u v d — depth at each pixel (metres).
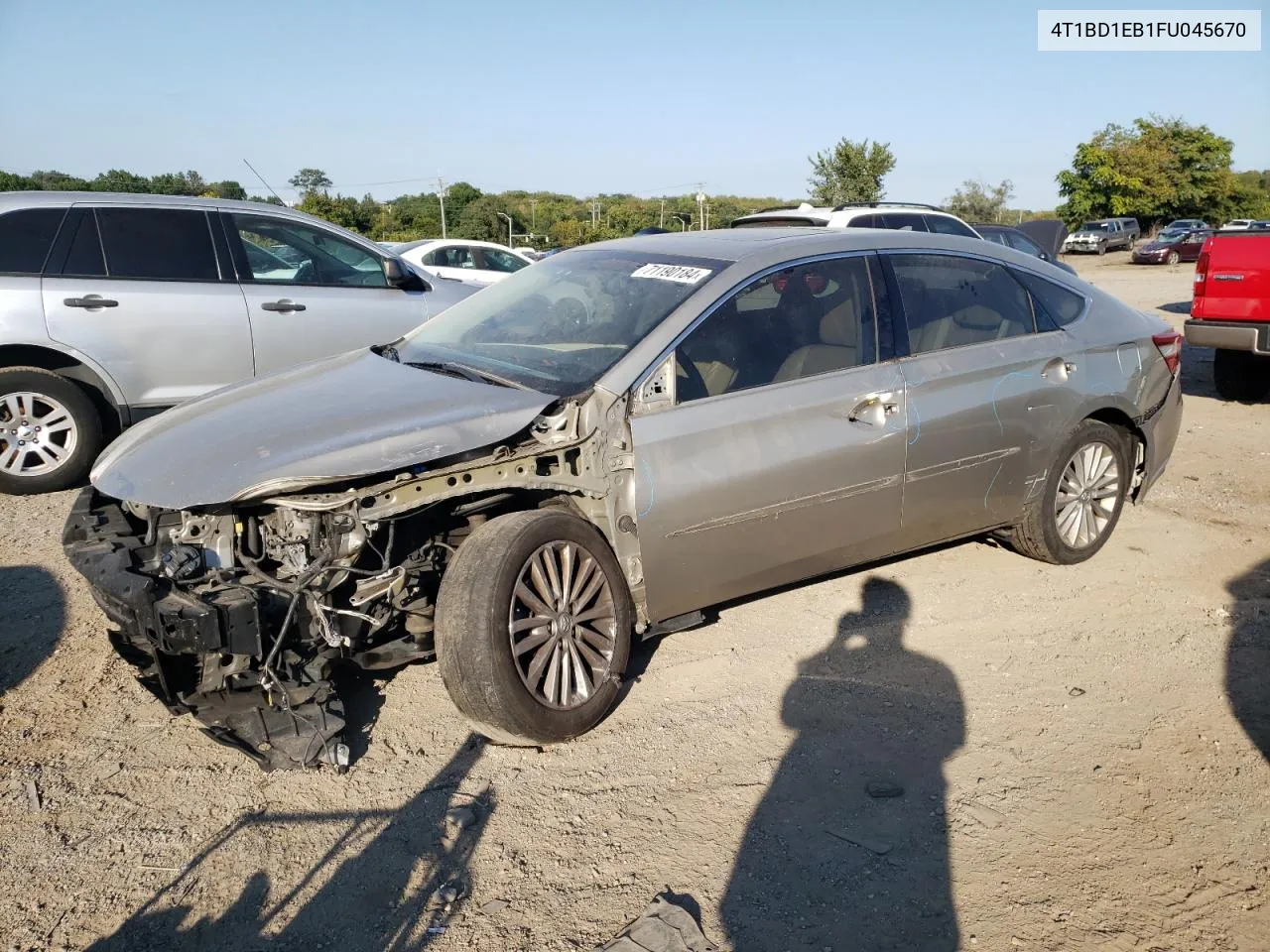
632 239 4.90
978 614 4.68
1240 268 8.50
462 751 3.56
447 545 3.69
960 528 4.70
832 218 11.03
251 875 2.91
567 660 3.55
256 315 6.90
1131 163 58.22
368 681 4.02
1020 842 3.07
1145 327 5.37
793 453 3.97
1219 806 3.24
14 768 3.43
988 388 4.57
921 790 3.34
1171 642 4.41
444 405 3.62
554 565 3.51
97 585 3.28
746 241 4.41
